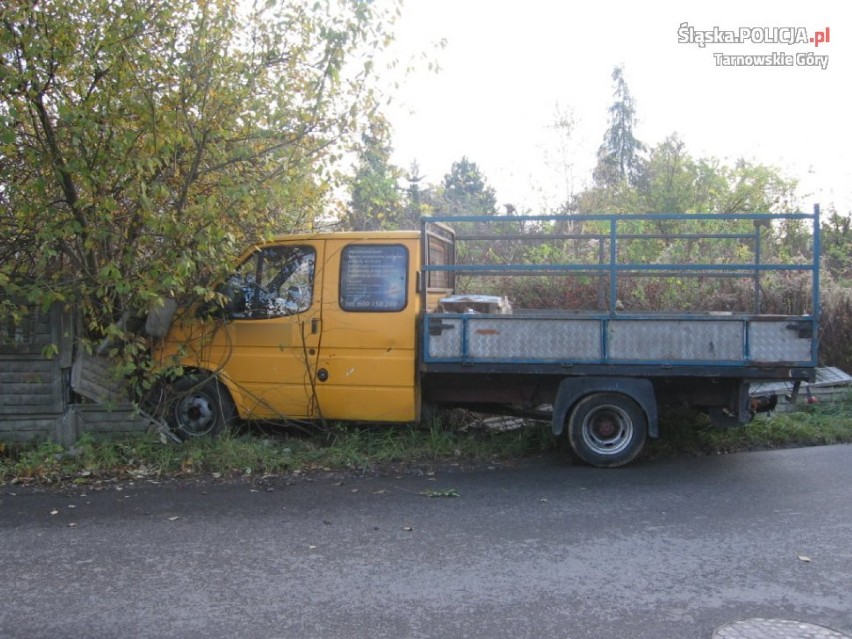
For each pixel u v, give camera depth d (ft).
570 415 23.72
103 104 21.95
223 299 23.40
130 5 22.40
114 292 23.47
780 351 22.33
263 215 25.62
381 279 24.18
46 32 21.31
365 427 25.63
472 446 25.03
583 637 12.17
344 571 15.02
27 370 24.04
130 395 25.00
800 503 19.60
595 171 75.97
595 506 19.39
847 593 13.87
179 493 20.80
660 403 24.31
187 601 13.60
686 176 60.90
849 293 35.58
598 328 22.98
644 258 37.65
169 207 23.31
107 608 13.30
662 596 13.74
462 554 15.96
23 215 22.91
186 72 23.07
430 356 23.47
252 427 26.09
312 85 25.04
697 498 20.12
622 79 155.12
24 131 22.59
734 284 34.32
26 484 21.67
